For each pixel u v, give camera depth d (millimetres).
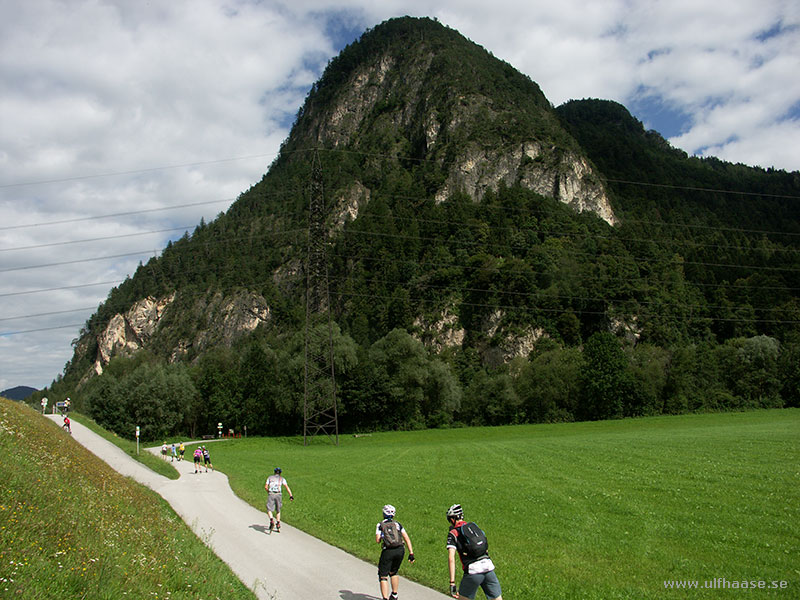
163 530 18062
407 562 16562
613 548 17672
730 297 153875
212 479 39812
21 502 14820
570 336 158375
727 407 108875
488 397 113250
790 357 111312
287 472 43688
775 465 30719
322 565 16422
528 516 22625
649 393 107375
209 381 118375
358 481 35594
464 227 192875
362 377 110562
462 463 42656
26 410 49156
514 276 167750
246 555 17578
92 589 10562
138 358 176625
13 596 9328
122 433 103562
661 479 28797
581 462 37938
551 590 14055
